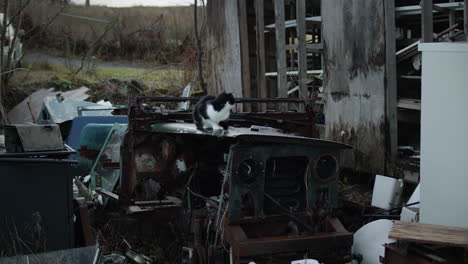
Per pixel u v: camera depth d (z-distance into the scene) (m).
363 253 4.38
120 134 6.09
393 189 5.39
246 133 3.95
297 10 7.30
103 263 4.41
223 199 3.99
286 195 4.12
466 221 3.85
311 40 9.30
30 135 4.16
